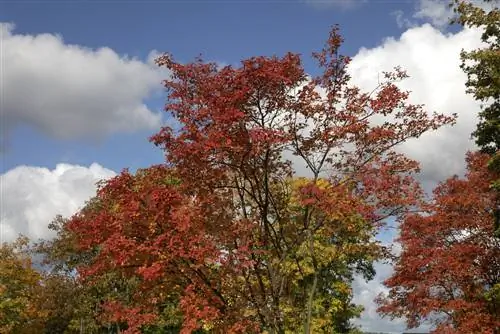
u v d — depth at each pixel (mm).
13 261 34469
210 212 13852
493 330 20844
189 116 13266
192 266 12469
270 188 15625
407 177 14117
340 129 14000
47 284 35219
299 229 15711
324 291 27156
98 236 13016
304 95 14211
